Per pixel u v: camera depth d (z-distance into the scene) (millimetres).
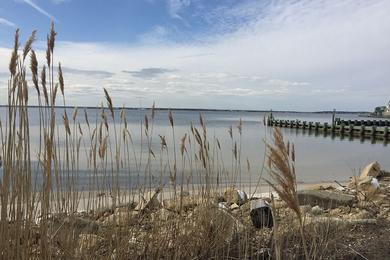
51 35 2592
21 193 2604
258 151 21141
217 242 3633
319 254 3537
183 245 3592
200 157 3939
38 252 2699
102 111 3363
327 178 15406
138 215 3822
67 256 2857
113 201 3330
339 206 5602
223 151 17438
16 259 2555
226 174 5465
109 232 3172
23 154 2613
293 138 38625
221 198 5094
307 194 5812
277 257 1966
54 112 2658
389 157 23891
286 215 4352
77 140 3197
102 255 3092
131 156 9656
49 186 2666
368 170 9102
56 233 2861
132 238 3533
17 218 2584
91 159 3557
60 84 2703
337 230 4141
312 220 3932
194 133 3906
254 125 64188
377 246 3854
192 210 3910
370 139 37938
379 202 5930
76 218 3070
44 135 2654
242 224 4031
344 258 3592
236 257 3574
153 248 3457
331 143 33781
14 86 2557
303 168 19047
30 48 2551
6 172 2566
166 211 4203
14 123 2578
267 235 3910
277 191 1666
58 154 2992
